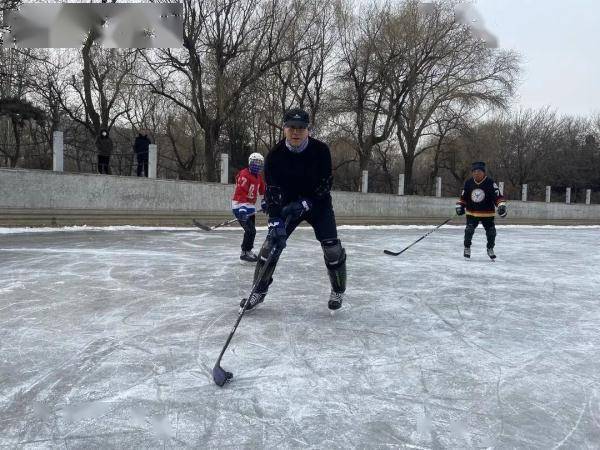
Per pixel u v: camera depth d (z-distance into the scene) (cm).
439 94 2452
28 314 381
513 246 1088
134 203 1195
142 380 260
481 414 232
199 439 203
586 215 2475
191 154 2680
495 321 403
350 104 2273
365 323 382
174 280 529
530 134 3928
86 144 1563
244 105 1969
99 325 357
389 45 2186
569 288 562
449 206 1938
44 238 895
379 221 1733
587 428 221
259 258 402
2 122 1973
